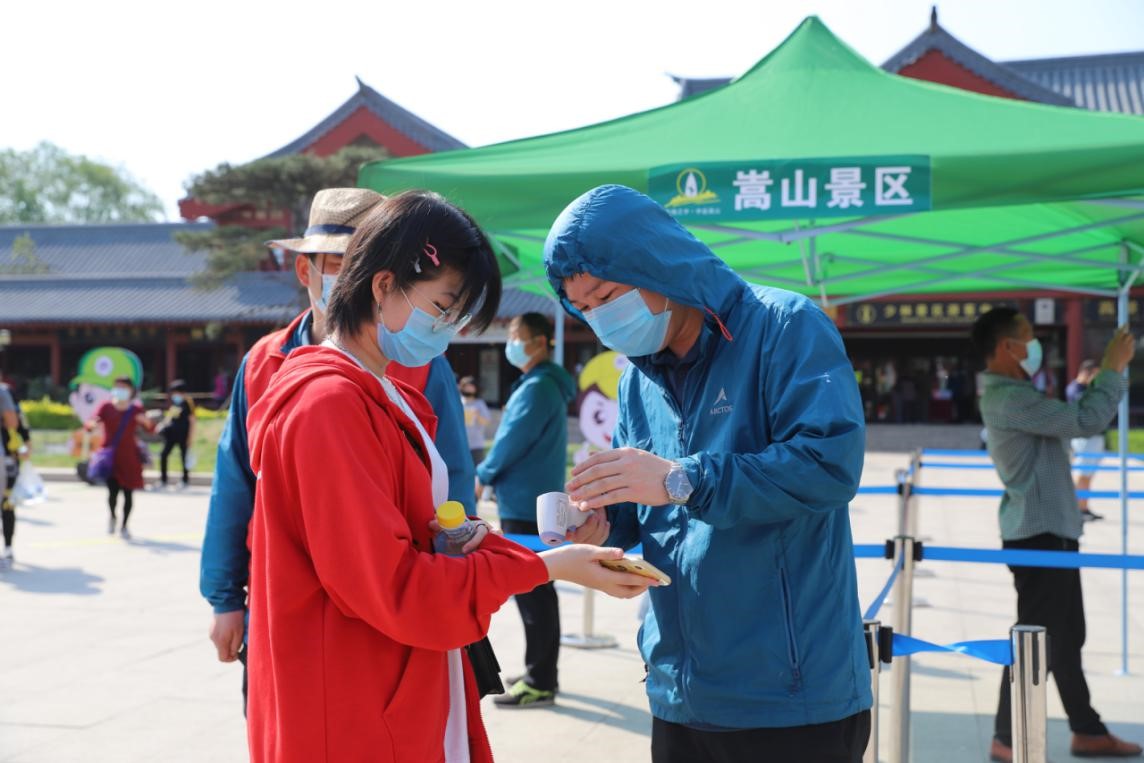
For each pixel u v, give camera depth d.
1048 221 5.58
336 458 1.63
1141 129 3.83
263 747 1.74
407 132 33.12
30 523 11.55
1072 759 4.18
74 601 7.20
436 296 1.79
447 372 2.96
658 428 2.35
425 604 1.63
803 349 2.06
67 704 4.85
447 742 1.88
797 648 2.07
